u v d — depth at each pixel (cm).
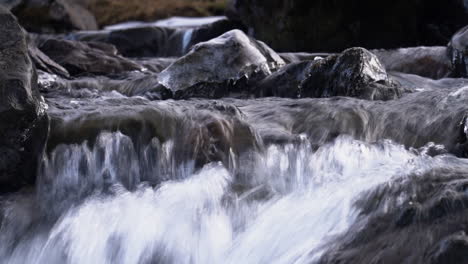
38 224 377
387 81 576
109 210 377
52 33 1623
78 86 726
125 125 420
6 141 386
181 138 419
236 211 369
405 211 313
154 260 346
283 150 423
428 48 788
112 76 823
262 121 479
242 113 470
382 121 472
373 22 1062
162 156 415
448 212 305
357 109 485
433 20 1054
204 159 409
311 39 1091
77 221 371
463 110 464
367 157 421
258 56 652
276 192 389
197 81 632
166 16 2062
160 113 432
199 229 356
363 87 555
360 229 316
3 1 1570
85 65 834
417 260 284
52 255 360
